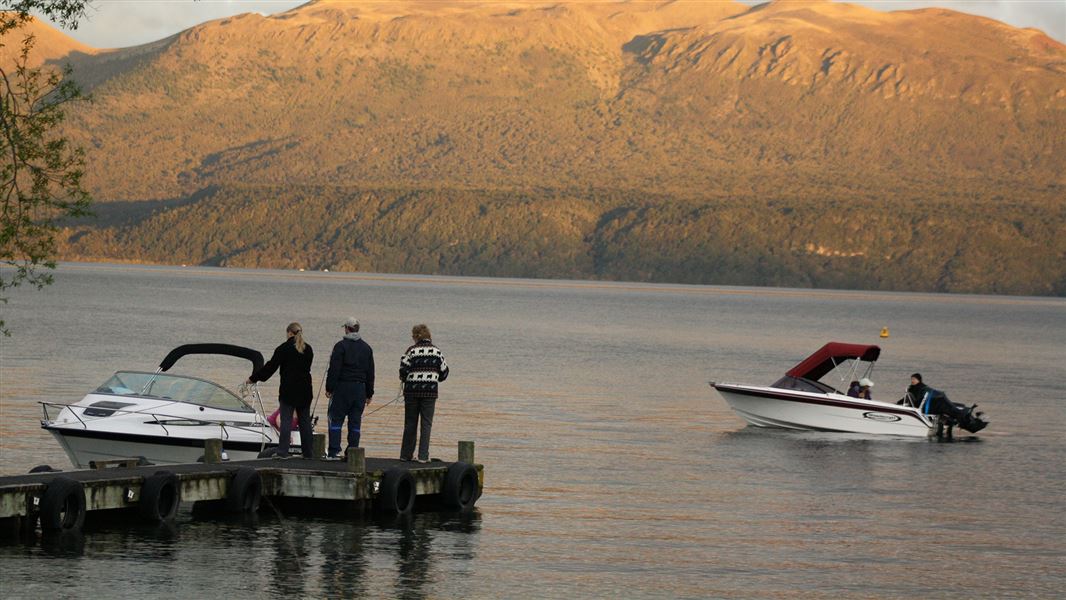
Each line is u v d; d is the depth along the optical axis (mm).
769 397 78125
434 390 45656
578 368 127062
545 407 86625
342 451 48156
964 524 47375
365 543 39906
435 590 34875
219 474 42562
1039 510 50812
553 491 51750
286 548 38688
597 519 45938
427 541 40594
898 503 51906
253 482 42812
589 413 83938
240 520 42250
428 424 45750
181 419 48719
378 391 94250
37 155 42625
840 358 80562
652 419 81875
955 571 39500
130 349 127375
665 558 40031
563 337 191750
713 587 36594
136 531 40000
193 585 34156
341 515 43750
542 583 36188
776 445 70812
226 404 50719
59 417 48906
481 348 156500
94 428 47938
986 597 36531
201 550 37969
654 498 51125
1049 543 44000
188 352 51750
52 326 165625
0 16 42812
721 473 59188
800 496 53125
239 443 49250
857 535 44719
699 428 77938
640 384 109688
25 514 38375
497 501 48781
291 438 49750
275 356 45094
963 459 66750
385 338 173250
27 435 61938
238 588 34094
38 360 109438
